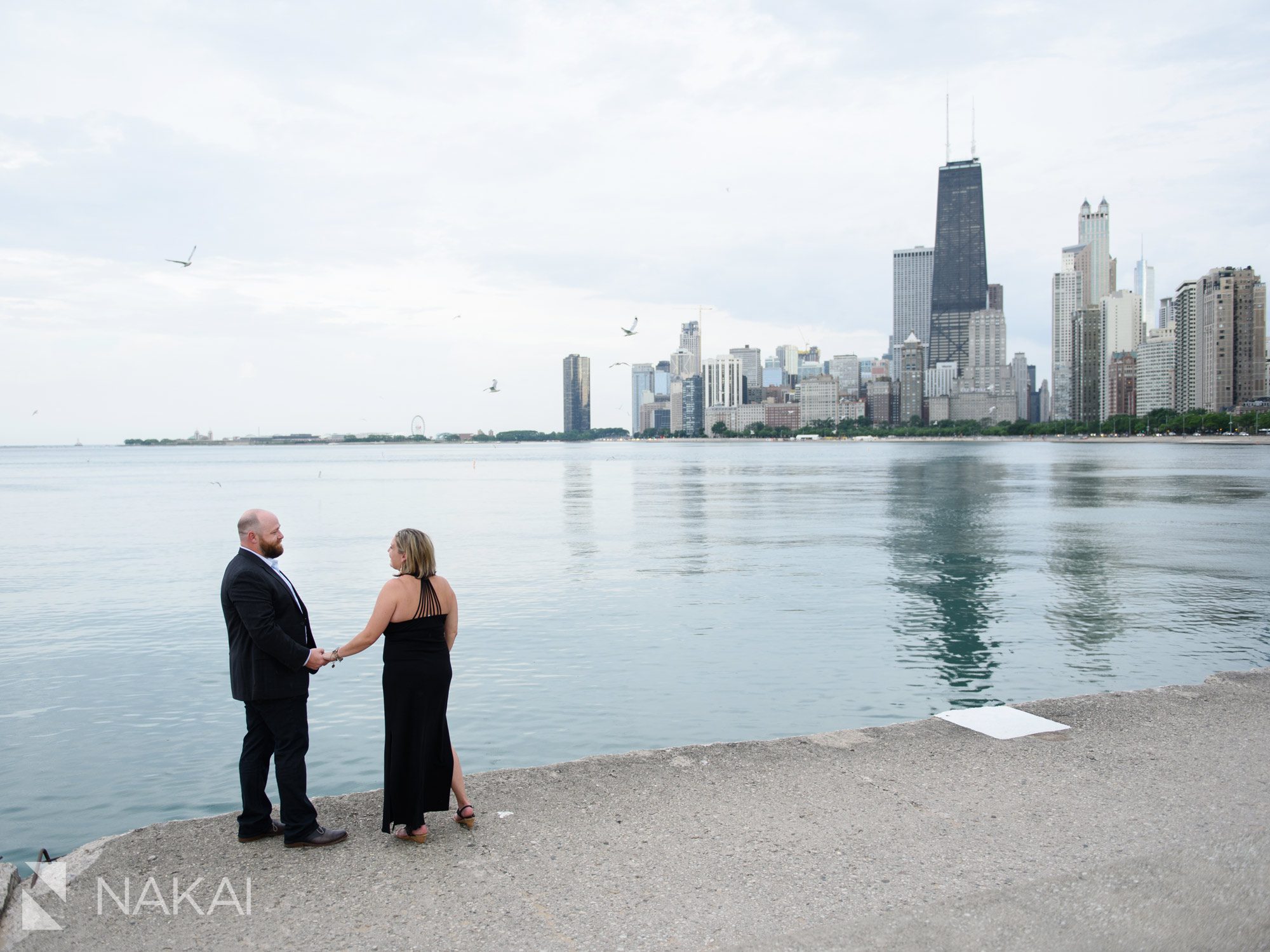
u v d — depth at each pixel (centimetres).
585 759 806
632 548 3741
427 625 646
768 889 570
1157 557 3319
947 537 4034
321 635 2130
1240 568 3017
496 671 1755
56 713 1527
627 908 548
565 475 12262
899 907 547
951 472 11312
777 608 2372
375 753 1297
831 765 786
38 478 13500
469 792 736
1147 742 833
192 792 1177
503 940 513
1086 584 2719
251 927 530
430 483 10338
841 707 1502
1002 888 569
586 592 2652
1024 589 2639
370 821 689
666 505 6328
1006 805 695
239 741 1380
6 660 1911
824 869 595
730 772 770
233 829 675
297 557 3562
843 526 4591
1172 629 2078
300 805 637
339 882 587
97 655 1956
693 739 1352
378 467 16900
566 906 551
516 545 3884
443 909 549
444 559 3419
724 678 1686
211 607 2558
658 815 685
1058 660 1805
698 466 16025
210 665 1864
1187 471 10612
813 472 12244
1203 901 561
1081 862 602
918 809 690
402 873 598
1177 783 736
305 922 536
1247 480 8581
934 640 1984
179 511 6381
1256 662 1775
